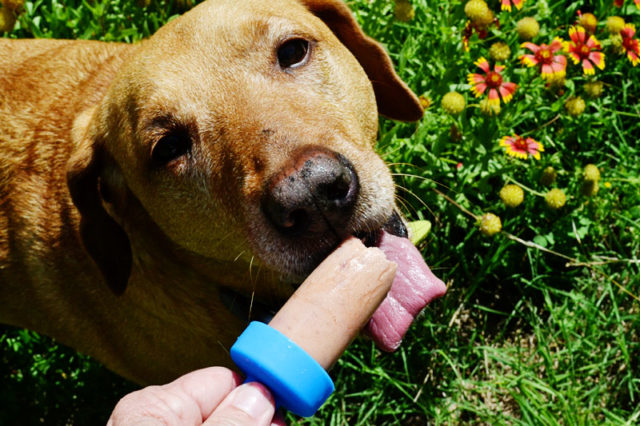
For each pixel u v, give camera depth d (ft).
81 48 2.06
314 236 1.43
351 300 1.17
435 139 2.21
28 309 2.06
